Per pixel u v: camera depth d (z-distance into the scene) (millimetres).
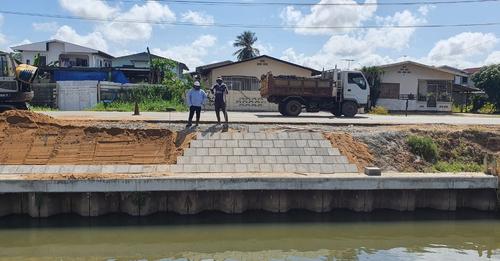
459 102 44875
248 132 13797
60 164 11953
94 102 28969
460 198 12594
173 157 12523
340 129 14938
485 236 10461
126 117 17062
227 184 11055
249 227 10672
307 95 22312
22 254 8844
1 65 15914
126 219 10953
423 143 14125
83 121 14320
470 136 15164
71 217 11016
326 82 22531
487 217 11953
